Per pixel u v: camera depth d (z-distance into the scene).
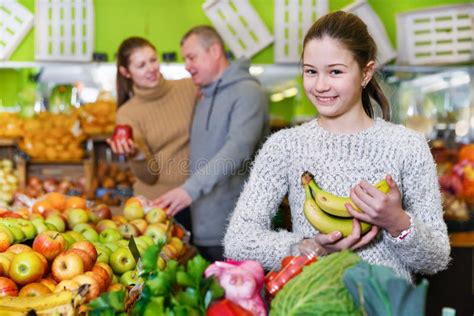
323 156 1.66
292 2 4.90
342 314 1.17
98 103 4.70
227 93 3.12
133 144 3.47
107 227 2.50
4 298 1.45
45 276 1.78
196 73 3.16
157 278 1.24
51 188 4.50
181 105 3.56
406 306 1.12
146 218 2.74
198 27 3.20
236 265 1.30
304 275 1.24
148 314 1.22
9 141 4.71
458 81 5.10
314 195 1.59
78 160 4.70
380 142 1.64
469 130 5.02
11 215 2.24
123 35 4.96
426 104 5.12
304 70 1.63
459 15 4.92
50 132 4.68
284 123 5.07
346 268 1.24
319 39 1.57
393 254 1.62
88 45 4.93
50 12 4.90
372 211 1.48
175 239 2.63
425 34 4.95
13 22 4.89
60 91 5.03
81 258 1.79
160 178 3.55
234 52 4.95
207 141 3.19
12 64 4.93
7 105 5.48
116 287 1.82
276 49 4.94
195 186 2.94
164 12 4.95
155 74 3.53
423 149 1.65
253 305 1.23
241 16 4.91
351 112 1.66
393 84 4.92
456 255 3.51
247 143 3.03
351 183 1.63
